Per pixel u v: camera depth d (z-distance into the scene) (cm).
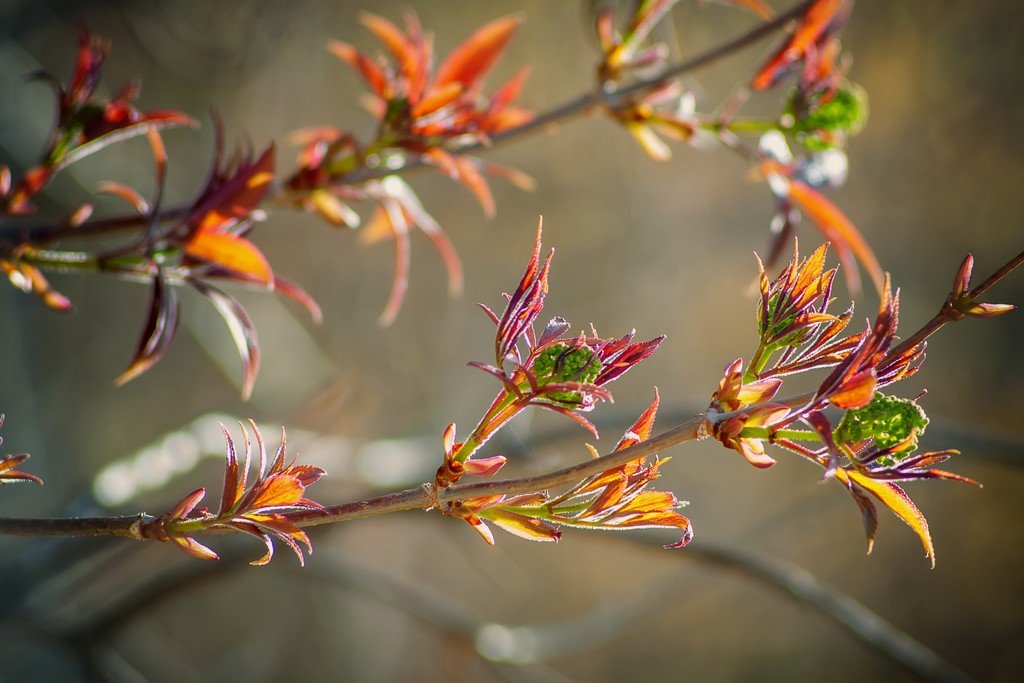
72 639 140
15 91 214
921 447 124
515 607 308
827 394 54
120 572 175
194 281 66
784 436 55
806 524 323
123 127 67
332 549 162
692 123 74
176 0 263
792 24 73
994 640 332
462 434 245
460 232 318
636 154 333
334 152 71
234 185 65
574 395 55
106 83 276
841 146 74
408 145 70
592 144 331
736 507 325
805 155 74
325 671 278
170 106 289
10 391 259
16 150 212
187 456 123
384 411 178
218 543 139
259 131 294
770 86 74
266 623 284
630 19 74
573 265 335
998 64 334
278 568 143
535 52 303
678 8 279
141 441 289
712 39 287
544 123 74
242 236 68
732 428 55
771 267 73
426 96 71
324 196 71
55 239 66
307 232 296
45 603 142
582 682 333
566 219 332
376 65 72
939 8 333
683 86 77
